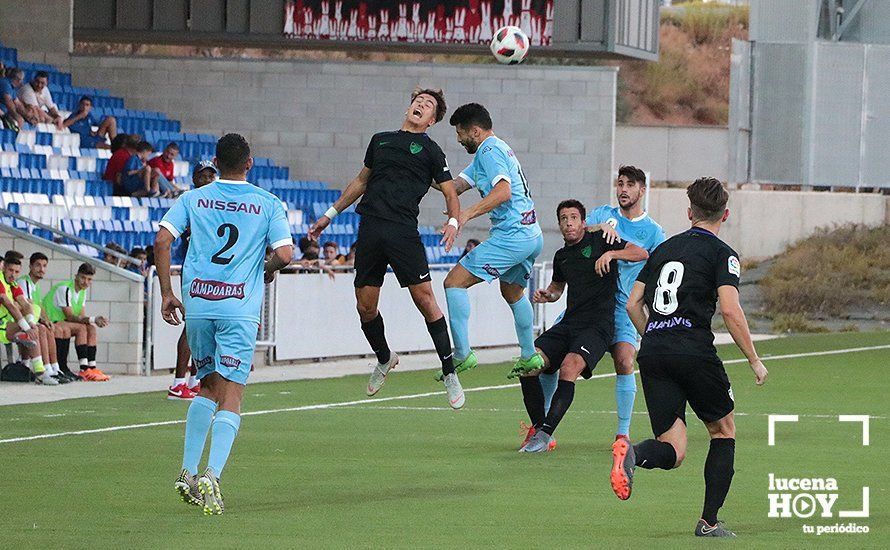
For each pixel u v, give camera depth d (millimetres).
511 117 68500
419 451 28391
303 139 68625
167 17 67375
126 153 57156
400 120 68375
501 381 44844
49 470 25078
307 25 66812
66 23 67625
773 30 89375
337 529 19844
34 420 32656
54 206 52469
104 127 61375
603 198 68438
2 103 56875
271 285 48906
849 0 89125
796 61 87312
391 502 22250
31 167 55594
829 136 87250
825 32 89250
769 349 59094
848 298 77938
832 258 82250
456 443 29766
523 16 66562
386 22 66688
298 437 30422
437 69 68438
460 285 27312
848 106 87250
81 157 58125
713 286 19531
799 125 87438
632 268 28844
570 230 28516
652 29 71188
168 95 68500
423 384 43469
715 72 151125
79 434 30125
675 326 19484
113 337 44719
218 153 21703
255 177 65125
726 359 54000
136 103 68438
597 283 28672
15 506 21500
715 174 90125
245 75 68375
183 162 63031
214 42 68375
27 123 58375
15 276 41125
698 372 19312
